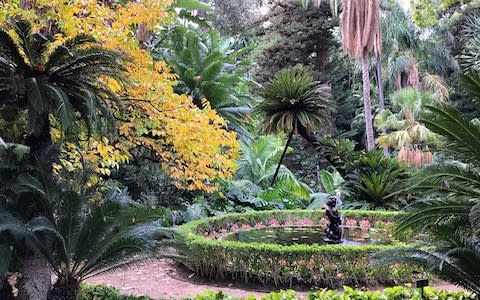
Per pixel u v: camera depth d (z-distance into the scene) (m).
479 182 3.01
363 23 12.34
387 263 3.11
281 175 11.28
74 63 2.95
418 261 2.99
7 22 3.39
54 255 3.09
